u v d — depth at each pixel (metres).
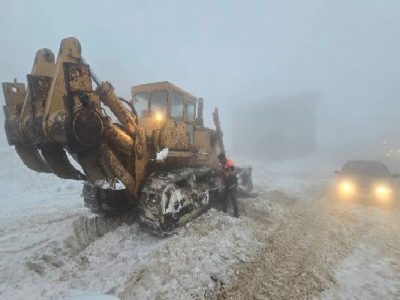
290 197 9.74
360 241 5.70
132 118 4.76
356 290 3.90
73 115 3.55
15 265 4.36
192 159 6.73
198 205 5.88
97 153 4.14
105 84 4.26
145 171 5.11
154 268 4.11
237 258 4.61
